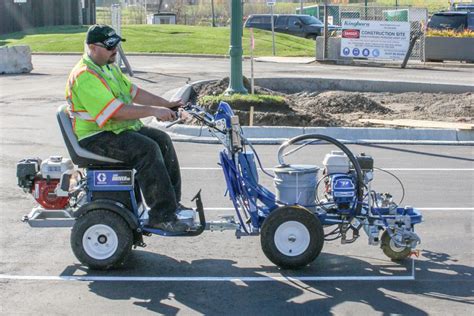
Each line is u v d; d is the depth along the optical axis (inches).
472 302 226.1
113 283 242.7
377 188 383.2
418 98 730.2
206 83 744.3
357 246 283.4
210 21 2135.8
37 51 1274.6
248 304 224.4
